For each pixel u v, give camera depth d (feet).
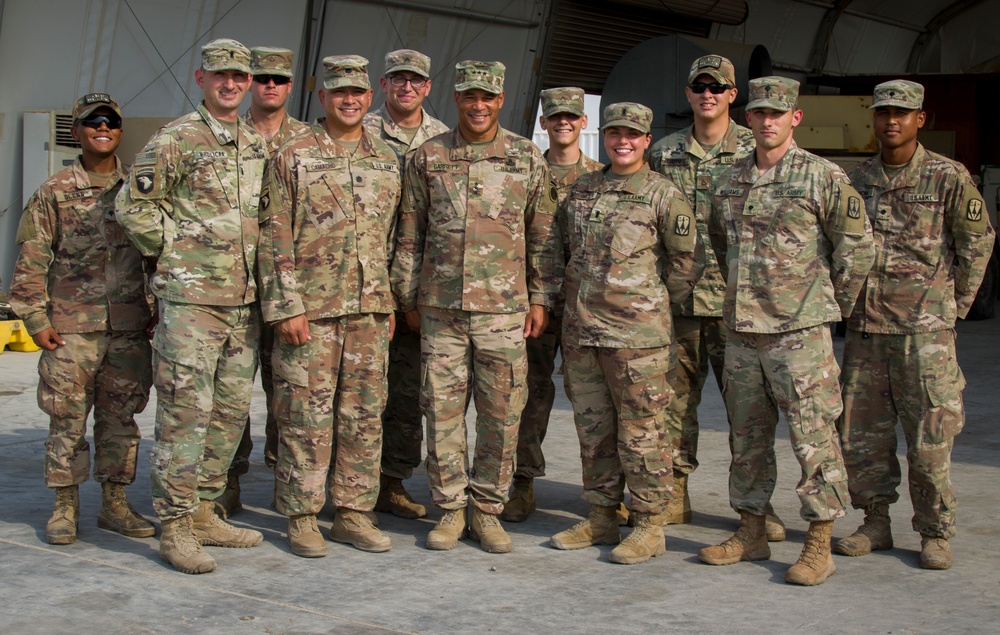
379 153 14.99
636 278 14.48
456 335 14.88
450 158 14.96
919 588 13.20
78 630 11.43
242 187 14.16
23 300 14.42
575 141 17.22
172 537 13.79
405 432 16.75
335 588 13.00
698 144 16.60
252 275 14.25
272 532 15.62
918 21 66.69
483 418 15.02
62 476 14.66
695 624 11.86
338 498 14.82
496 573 13.74
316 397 14.37
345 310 14.35
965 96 52.80
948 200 14.28
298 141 14.52
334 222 14.39
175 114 40.93
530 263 15.37
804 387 13.65
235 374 14.46
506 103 48.91
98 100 14.57
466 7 46.29
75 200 14.57
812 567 13.47
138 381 15.11
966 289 14.47
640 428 14.48
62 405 14.57
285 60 16.83
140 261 14.92
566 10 49.70
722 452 21.54
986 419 25.27
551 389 16.88
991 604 12.59
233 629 11.52
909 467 14.46
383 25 44.73
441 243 14.89
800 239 13.84
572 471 19.98
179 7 40.40
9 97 38.04
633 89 39.91
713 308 16.15
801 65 62.08
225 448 14.70
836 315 13.92
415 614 12.09
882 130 14.52
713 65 16.11
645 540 14.46
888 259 14.46
